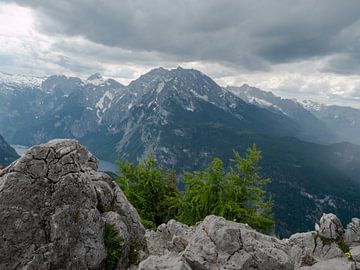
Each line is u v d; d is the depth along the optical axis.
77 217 15.80
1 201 14.57
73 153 16.70
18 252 14.37
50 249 14.82
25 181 15.12
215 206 36.44
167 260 15.38
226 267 15.77
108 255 16.52
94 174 20.12
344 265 18.55
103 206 18.20
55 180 15.68
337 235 23.56
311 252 22.77
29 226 14.72
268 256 16.34
